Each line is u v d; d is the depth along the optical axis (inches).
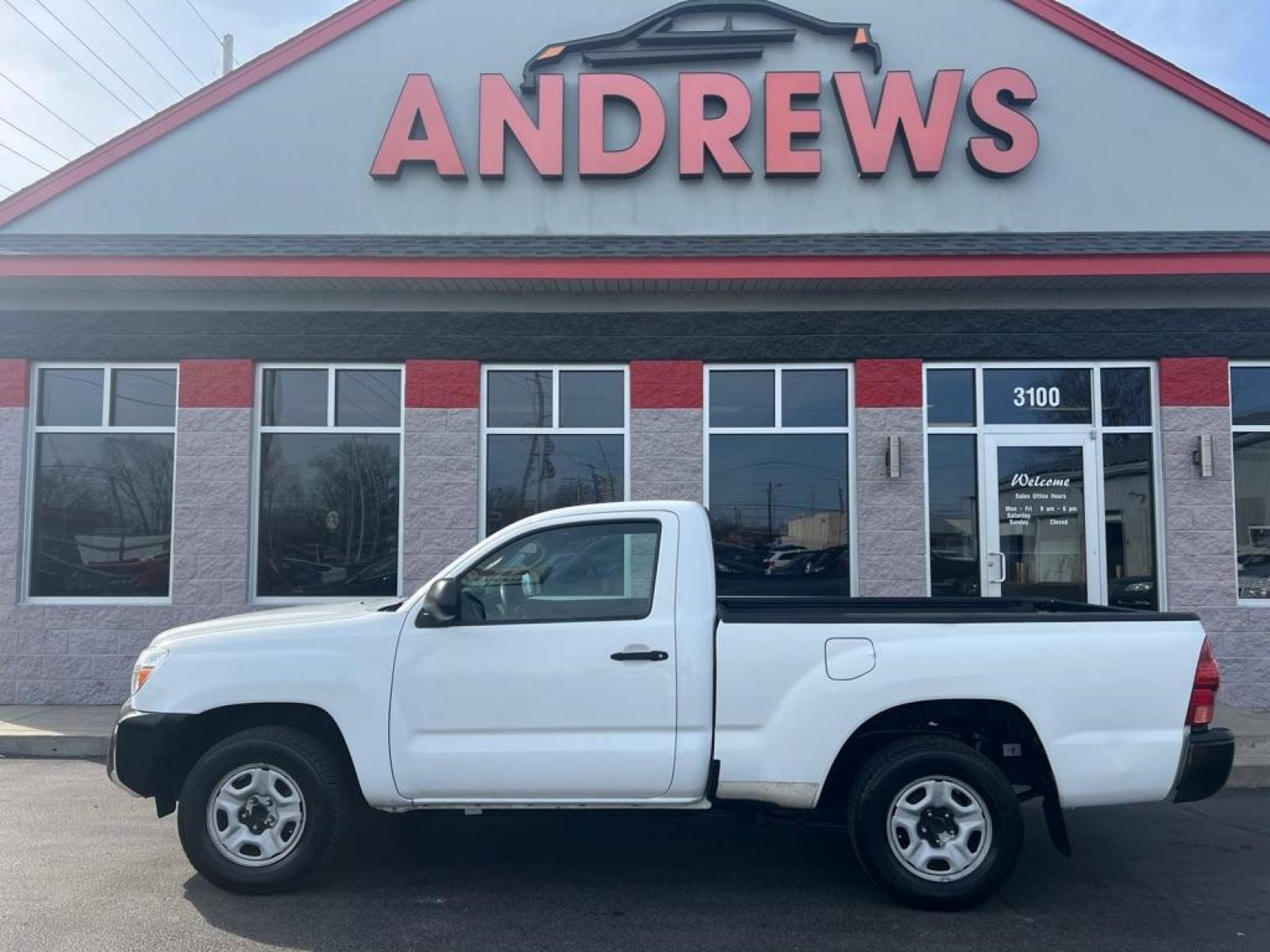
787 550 413.1
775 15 435.2
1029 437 415.5
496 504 417.4
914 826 204.5
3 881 218.2
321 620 215.3
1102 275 385.7
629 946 185.2
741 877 225.3
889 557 406.6
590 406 420.5
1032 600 262.2
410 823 257.4
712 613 208.7
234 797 210.1
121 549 420.2
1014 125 424.8
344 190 429.7
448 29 434.6
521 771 203.8
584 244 409.4
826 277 386.6
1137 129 429.1
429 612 207.0
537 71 431.2
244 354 418.0
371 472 420.8
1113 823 272.2
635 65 434.3
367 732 206.1
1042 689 203.2
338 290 410.6
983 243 406.0
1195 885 220.4
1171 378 412.2
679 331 415.2
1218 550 407.2
